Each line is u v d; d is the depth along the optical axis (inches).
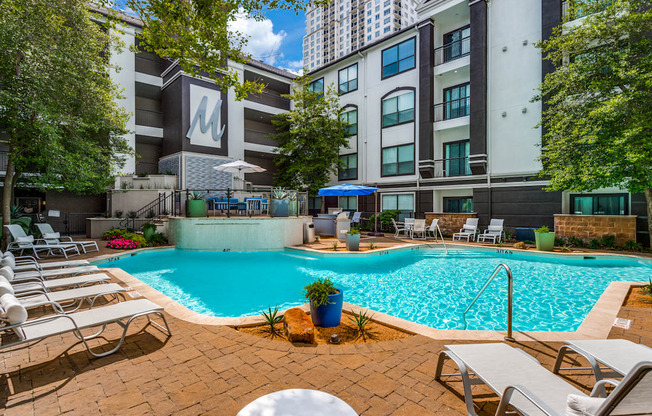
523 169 583.8
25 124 358.3
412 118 740.7
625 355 109.7
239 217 501.0
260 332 174.7
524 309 245.6
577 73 448.5
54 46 377.1
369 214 823.7
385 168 795.4
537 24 572.7
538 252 454.3
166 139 796.0
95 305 215.2
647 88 398.6
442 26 716.7
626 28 418.3
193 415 100.3
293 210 548.4
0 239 396.5
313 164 792.9
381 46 800.9
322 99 804.0
